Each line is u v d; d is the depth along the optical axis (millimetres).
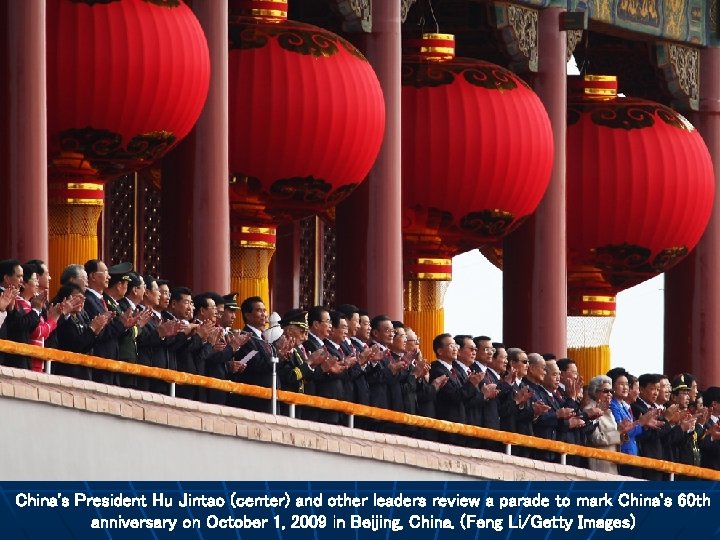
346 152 63094
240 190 63562
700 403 63344
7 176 52312
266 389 47438
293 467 47094
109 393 43562
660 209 75938
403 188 68875
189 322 48500
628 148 75875
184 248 59688
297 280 78500
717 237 81438
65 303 43906
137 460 44031
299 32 63188
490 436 52688
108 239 70688
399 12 66688
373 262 65875
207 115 59656
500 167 68625
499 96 68938
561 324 73250
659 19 78688
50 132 56781
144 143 57781
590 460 57344
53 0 55906
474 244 71125
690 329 81688
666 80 80500
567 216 76250
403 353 53812
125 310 46875
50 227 59062
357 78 63125
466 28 75938
